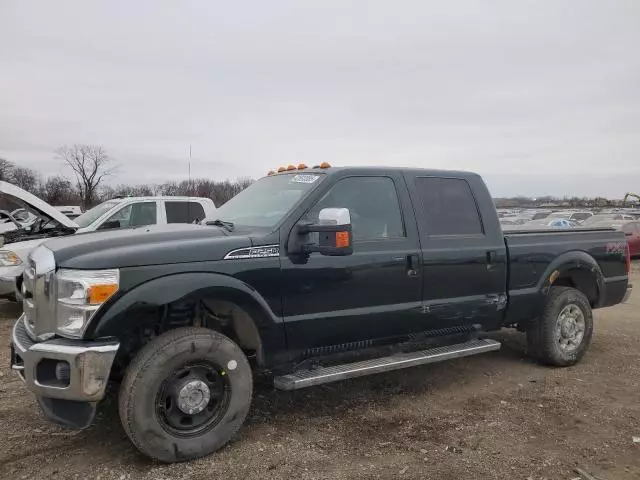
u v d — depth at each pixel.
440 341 4.94
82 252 3.45
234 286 3.68
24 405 4.44
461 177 5.16
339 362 4.38
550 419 4.33
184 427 3.53
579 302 5.82
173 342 3.44
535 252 5.47
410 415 4.40
